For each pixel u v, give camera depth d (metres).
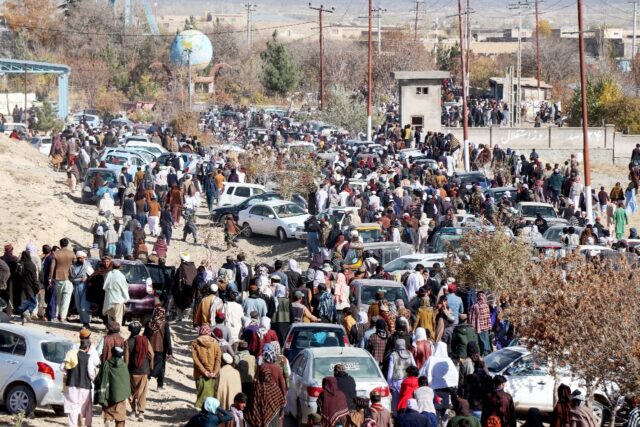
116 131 108.56
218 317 34.09
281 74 187.75
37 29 199.00
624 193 80.44
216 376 29.55
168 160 80.50
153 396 34.00
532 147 110.81
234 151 97.75
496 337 39.31
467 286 43.97
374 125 127.06
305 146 86.88
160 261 44.47
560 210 70.25
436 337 35.84
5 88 163.38
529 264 34.53
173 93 152.38
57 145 86.94
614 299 28.61
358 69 189.75
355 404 25.67
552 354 29.97
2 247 56.50
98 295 39.34
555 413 26.25
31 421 29.31
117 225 55.69
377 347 32.81
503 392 26.75
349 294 41.31
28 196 68.00
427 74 110.62
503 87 158.88
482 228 46.06
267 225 67.50
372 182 66.81
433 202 61.97
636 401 28.56
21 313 39.56
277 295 37.84
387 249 52.56
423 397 26.69
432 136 95.62
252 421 27.08
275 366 27.47
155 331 34.44
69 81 173.25
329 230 59.38
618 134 110.19
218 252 65.12
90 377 27.94
